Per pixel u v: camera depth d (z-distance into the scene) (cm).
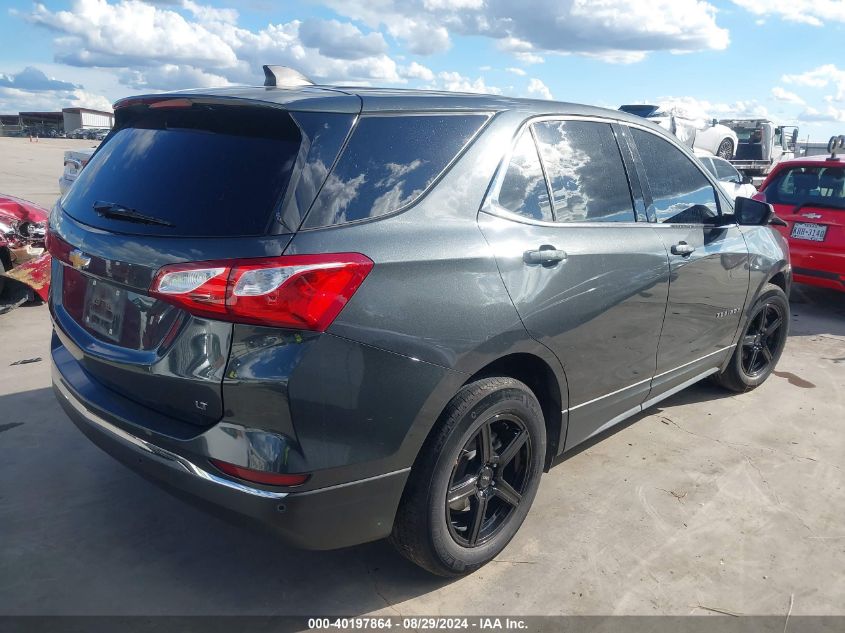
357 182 235
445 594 272
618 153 345
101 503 324
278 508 217
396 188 245
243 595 267
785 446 407
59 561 282
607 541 309
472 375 256
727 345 440
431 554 260
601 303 309
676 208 377
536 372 300
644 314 342
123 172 265
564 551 300
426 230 246
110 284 248
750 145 2162
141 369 232
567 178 311
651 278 340
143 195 247
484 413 261
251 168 231
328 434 220
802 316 718
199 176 238
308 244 217
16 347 529
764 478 368
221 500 221
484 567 288
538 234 285
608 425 350
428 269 240
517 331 267
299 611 260
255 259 210
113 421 246
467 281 251
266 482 215
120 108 290
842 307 757
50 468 352
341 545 240
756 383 486
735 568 292
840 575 290
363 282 224
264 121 241
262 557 290
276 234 215
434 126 264
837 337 642
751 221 406
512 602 268
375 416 228
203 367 216
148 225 236
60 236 272
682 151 393
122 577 274
